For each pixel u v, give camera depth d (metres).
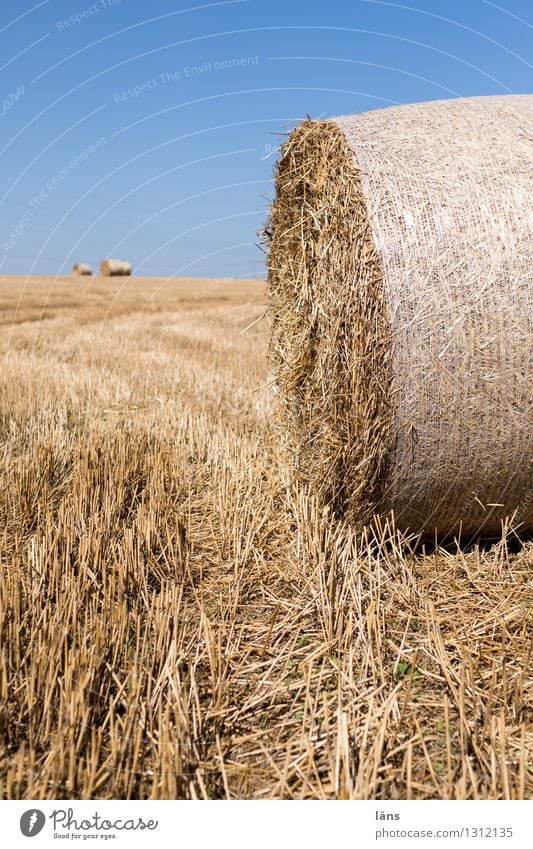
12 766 2.49
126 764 2.50
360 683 3.06
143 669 3.04
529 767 2.62
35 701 2.75
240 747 2.76
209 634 3.34
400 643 3.46
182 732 2.62
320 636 3.53
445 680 3.12
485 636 3.49
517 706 2.87
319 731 2.79
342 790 2.43
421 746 2.72
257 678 3.19
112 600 3.58
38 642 3.07
